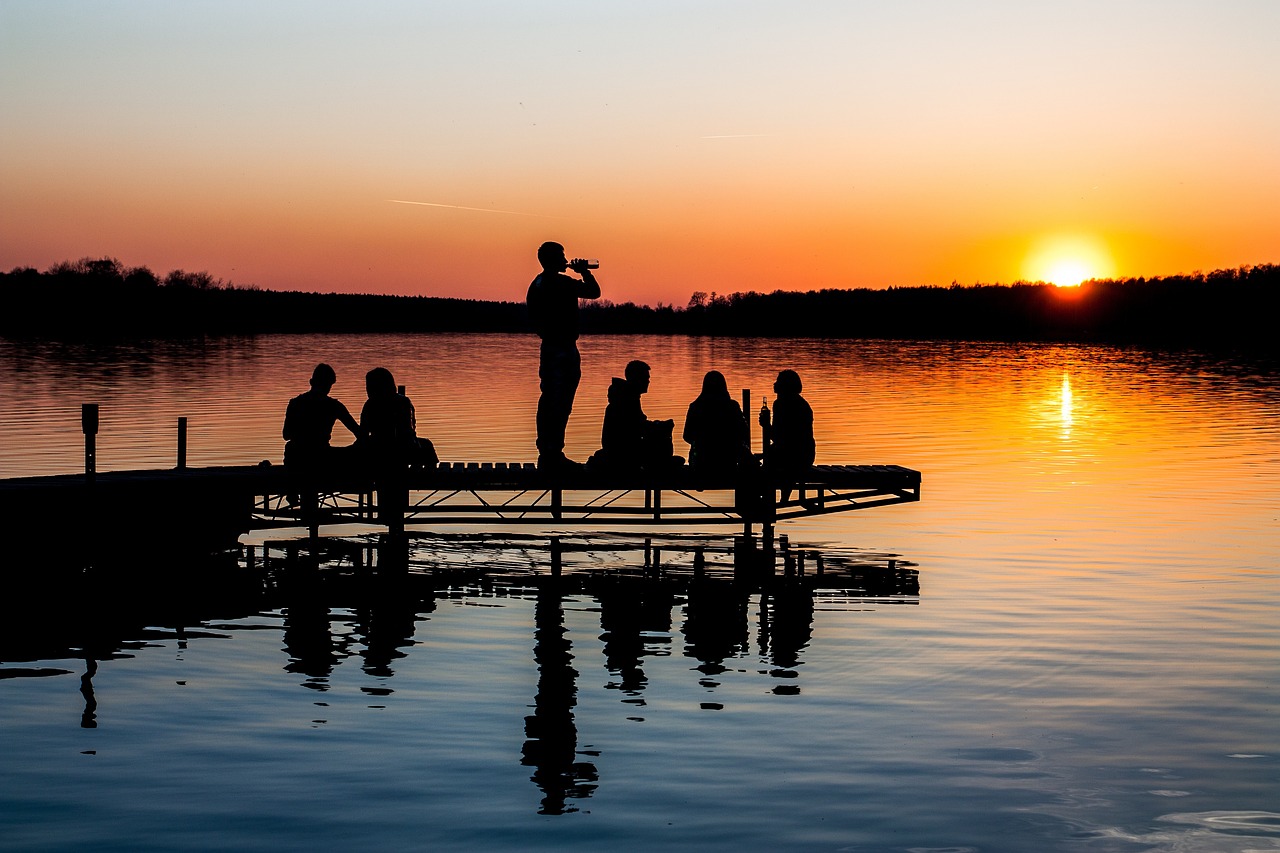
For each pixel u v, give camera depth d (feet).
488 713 33.94
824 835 25.82
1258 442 106.63
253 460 88.17
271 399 142.51
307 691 35.94
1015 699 35.27
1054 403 149.07
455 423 118.21
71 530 53.42
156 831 25.85
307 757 30.25
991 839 25.72
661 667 39.01
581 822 26.37
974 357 277.23
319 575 54.75
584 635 43.45
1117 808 27.30
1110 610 46.75
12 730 32.14
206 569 56.03
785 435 61.26
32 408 127.65
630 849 25.12
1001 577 53.36
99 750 30.66
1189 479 84.02
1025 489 79.92
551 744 31.27
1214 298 387.75
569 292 59.98
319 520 60.90
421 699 35.22
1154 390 172.55
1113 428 118.42
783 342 374.43
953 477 85.61
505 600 49.55
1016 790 28.32
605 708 34.42
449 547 62.34
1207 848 25.39
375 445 60.18
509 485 59.72
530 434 108.68
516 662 39.60
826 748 31.07
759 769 29.60
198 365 214.90
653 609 47.73
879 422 124.06
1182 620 44.96
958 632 43.50
